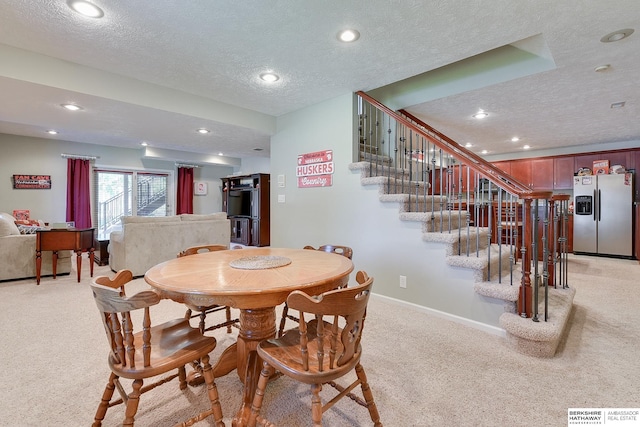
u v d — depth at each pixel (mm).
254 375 1541
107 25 2125
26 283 3781
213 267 1624
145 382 1743
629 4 1865
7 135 5715
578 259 5402
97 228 6820
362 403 1373
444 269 2652
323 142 3646
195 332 1488
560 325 2068
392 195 2984
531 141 5711
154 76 2996
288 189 4094
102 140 6211
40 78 2545
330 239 3580
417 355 2025
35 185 5996
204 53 2535
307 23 2107
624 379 1745
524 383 1713
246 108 3914
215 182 8758
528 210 2164
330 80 3072
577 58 2541
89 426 1388
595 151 5863
